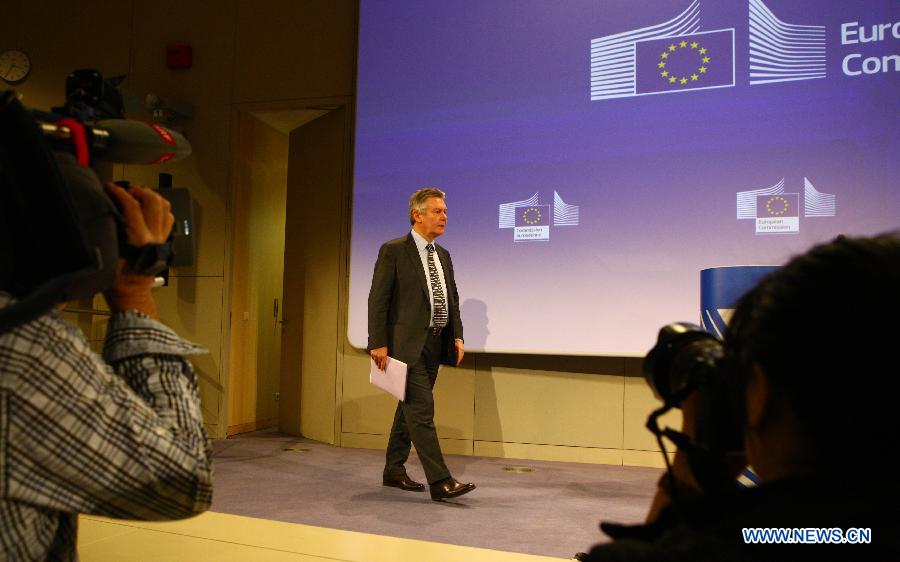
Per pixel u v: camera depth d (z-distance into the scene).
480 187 4.08
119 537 2.20
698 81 3.73
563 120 3.96
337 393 4.40
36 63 4.98
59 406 0.57
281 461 3.86
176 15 4.80
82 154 0.69
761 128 3.63
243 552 2.10
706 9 3.74
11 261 0.58
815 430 0.38
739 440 0.49
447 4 4.20
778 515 0.38
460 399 4.17
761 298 0.42
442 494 2.90
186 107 4.68
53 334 0.58
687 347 0.56
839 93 3.52
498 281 4.02
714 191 3.68
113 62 4.88
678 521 0.46
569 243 3.91
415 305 3.14
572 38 3.97
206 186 4.70
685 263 3.71
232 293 4.70
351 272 4.31
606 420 3.95
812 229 3.54
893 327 0.36
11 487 0.56
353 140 4.45
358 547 2.21
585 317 3.86
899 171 3.43
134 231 0.69
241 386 4.83
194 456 0.65
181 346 0.71
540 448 4.04
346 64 4.49
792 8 3.60
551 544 2.34
